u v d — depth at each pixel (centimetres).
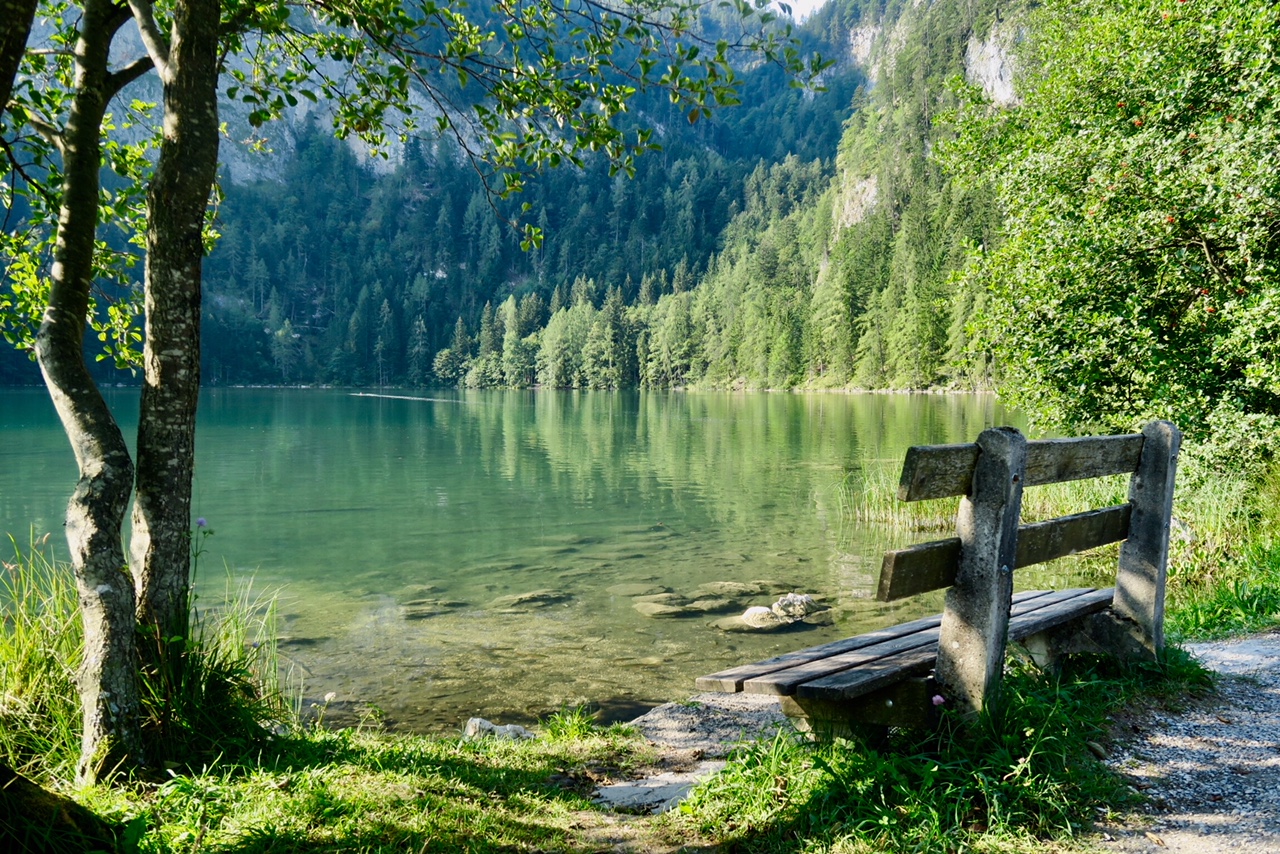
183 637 394
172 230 399
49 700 382
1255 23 894
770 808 326
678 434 3794
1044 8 1612
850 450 2964
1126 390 1165
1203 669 441
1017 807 295
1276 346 903
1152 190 1036
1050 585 1039
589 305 13850
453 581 1138
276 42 550
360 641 857
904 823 293
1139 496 438
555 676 743
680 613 959
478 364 14350
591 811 368
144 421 400
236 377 15150
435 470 2477
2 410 5041
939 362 8238
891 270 10512
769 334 10838
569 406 6906
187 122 398
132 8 406
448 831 316
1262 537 902
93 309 553
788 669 353
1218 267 1027
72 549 358
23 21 236
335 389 13000
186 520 409
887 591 296
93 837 270
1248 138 901
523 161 555
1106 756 343
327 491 2047
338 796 342
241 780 357
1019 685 380
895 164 13200
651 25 455
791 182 19288
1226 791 312
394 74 500
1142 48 1177
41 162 511
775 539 1424
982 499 321
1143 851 272
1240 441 997
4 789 253
